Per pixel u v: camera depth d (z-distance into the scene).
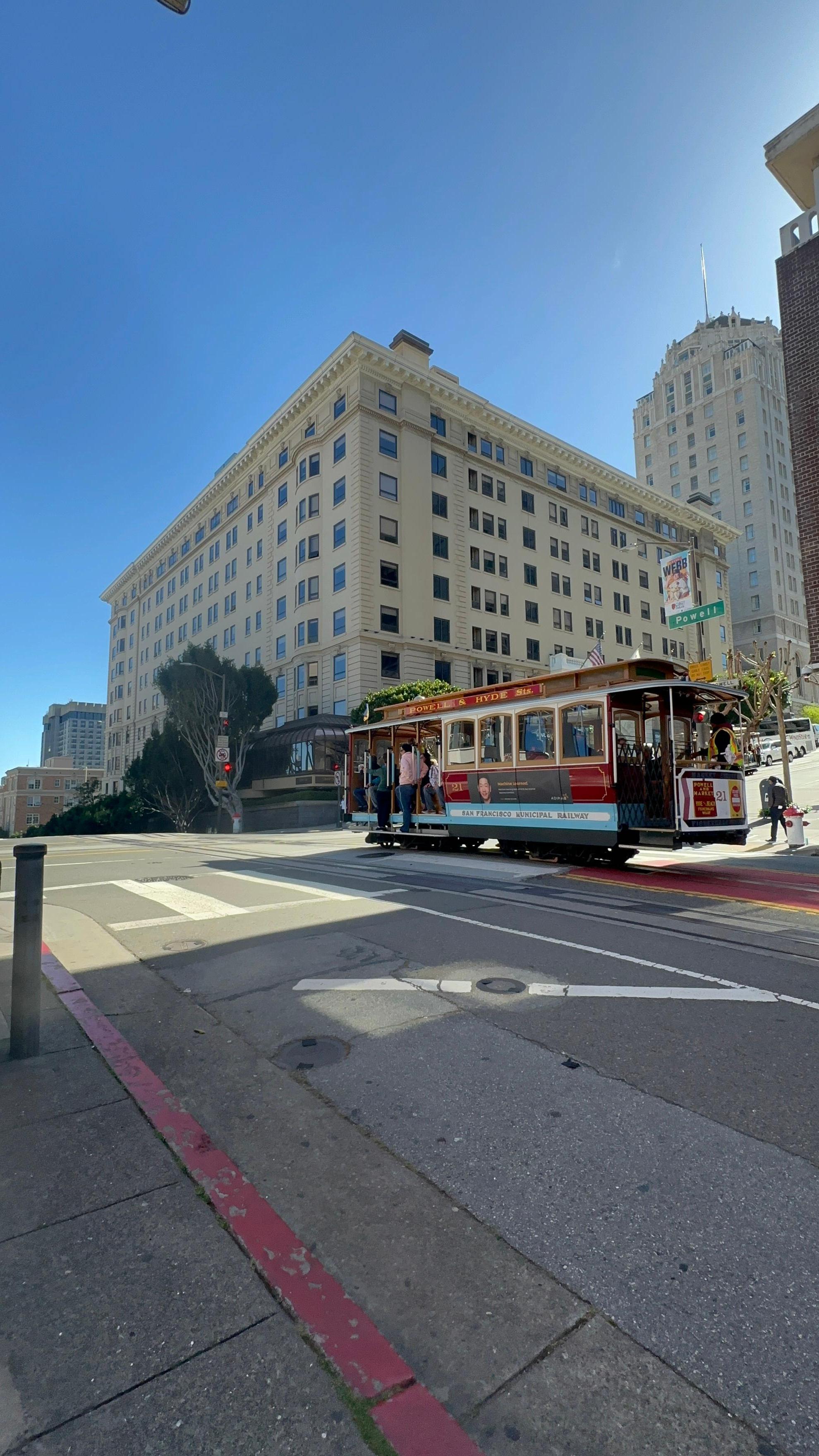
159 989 5.43
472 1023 4.62
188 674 38.75
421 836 15.90
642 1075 3.86
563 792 12.62
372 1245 2.50
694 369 90.75
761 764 33.75
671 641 57.81
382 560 38.22
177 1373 1.97
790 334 16.48
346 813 19.23
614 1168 2.98
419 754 16.52
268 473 46.62
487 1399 1.89
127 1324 2.14
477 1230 2.59
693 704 12.56
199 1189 2.82
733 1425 1.80
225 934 7.23
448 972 5.74
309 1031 4.54
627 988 5.33
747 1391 1.90
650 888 10.20
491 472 45.31
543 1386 1.93
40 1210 2.68
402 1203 2.75
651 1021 4.65
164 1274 2.35
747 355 85.88
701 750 12.62
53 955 6.40
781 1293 2.26
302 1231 2.58
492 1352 2.04
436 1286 2.30
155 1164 3.00
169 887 10.55
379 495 38.56
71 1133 3.24
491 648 43.47
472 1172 2.96
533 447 48.12
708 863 13.18
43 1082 3.76
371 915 8.01
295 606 42.03
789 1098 3.58
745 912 8.28
